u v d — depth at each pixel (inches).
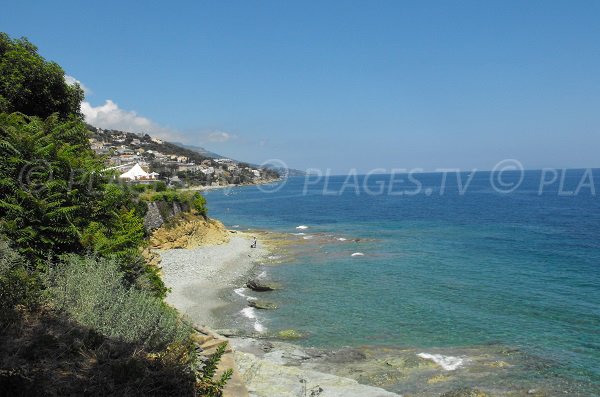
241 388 327.9
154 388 252.8
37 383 222.5
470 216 3196.4
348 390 447.2
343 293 1151.6
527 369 673.6
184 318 478.0
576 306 1005.2
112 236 535.2
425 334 840.9
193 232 1827.0
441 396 586.6
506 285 1210.6
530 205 3983.8
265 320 944.3
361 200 5270.7
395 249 1844.2
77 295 343.6
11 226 415.5
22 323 286.7
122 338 313.9
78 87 1216.8
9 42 1058.7
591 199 4520.2
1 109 888.9
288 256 1720.0
